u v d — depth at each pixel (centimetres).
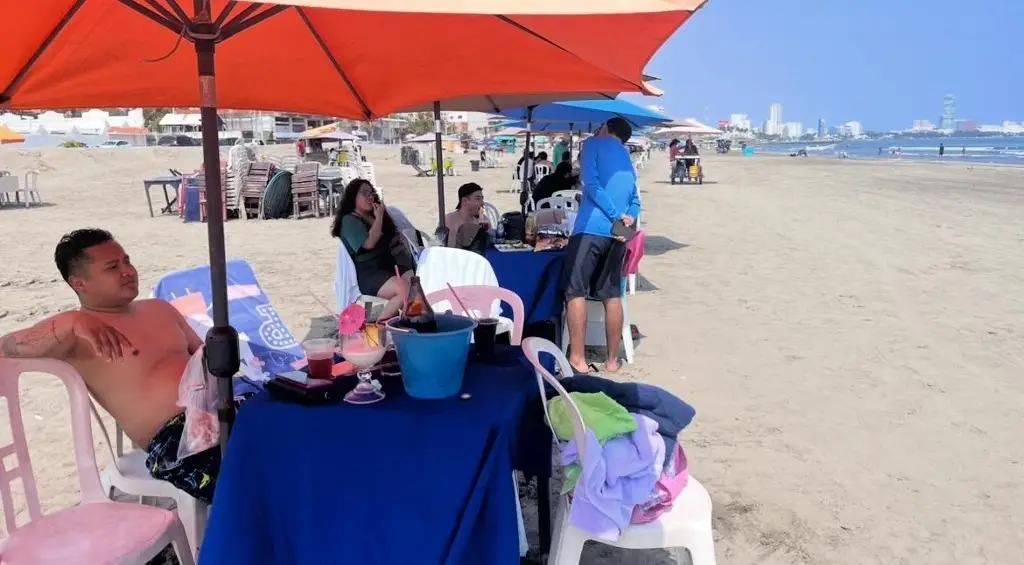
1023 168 3844
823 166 4284
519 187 2302
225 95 361
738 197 2134
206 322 395
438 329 244
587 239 523
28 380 544
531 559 305
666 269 991
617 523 234
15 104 310
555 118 895
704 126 1941
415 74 348
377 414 223
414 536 221
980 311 747
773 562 318
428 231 1384
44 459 411
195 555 269
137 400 278
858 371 564
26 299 807
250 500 229
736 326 693
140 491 278
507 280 562
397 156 5309
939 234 1311
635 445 243
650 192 2347
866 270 970
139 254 1105
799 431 454
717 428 457
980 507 364
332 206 1686
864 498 373
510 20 250
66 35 281
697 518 244
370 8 144
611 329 548
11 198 2094
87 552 220
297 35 316
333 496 226
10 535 229
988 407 491
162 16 229
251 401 236
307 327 685
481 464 217
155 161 3441
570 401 233
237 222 1528
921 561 320
